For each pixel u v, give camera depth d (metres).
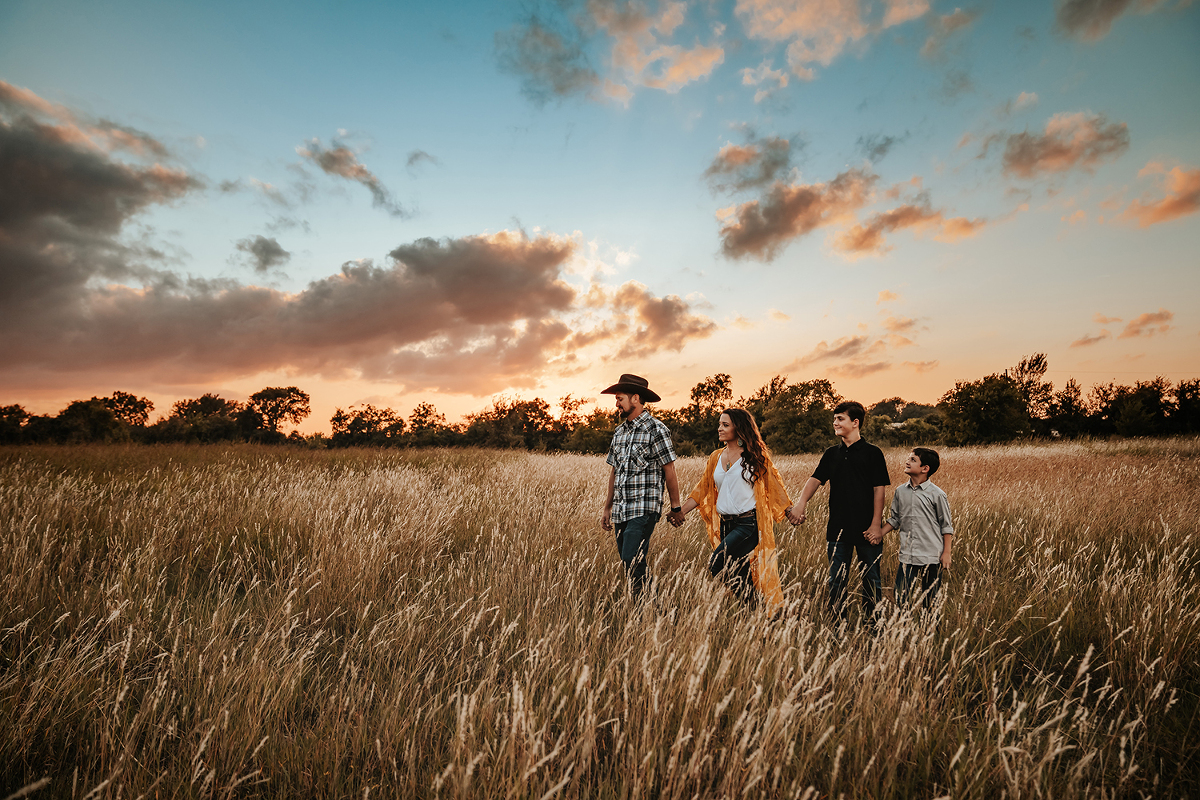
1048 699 2.53
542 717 2.16
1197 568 4.43
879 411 109.38
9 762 1.94
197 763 1.85
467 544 5.15
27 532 4.09
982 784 1.75
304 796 1.88
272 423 92.44
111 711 2.22
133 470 8.70
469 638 2.98
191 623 3.05
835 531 3.75
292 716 2.31
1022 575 3.98
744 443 3.73
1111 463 12.46
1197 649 2.71
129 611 3.06
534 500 6.77
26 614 3.04
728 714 2.09
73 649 2.74
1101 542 5.22
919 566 3.59
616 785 1.90
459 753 1.76
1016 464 12.85
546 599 3.33
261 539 4.80
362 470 10.59
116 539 4.16
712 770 1.87
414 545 4.62
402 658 2.75
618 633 2.97
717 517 4.00
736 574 3.51
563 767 1.89
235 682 2.32
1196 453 16.58
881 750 1.95
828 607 3.40
